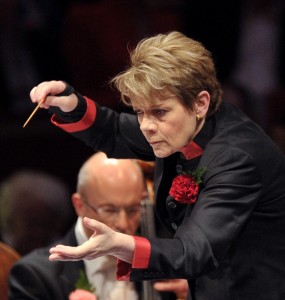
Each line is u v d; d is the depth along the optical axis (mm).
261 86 18266
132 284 10016
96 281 9977
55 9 18266
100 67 17422
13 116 17094
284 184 7625
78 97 8141
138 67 7211
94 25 17453
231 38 18562
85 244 6656
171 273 6867
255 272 7613
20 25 17797
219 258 7051
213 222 7066
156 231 10242
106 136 8391
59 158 16688
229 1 18516
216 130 7586
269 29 18359
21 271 10023
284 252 7672
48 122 16906
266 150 7547
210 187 7285
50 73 17797
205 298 7684
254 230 7594
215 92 7523
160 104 7188
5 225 12469
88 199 9727
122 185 9648
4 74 17641
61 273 10023
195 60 7266
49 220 12492
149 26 17641
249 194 7312
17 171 16656
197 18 18516
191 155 7629
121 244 6758
